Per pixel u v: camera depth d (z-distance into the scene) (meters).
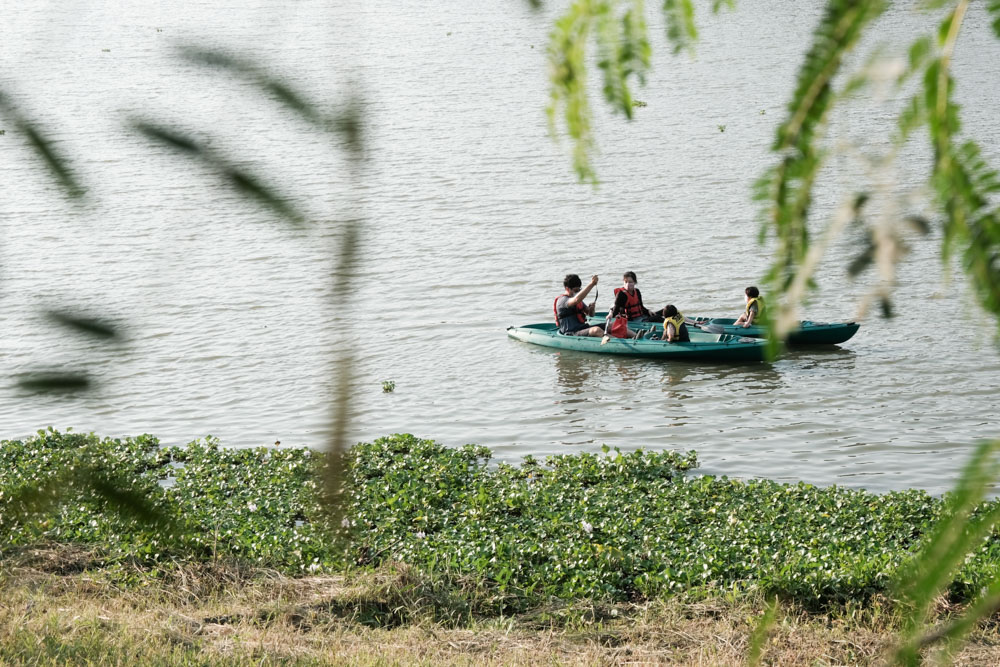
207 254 78.44
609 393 52.97
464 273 75.88
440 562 29.86
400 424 49.16
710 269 74.25
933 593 1.65
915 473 41.00
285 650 23.34
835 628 24.30
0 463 39.47
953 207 1.53
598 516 34.50
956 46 1.57
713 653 23.81
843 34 1.63
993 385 50.16
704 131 127.69
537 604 27.78
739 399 51.03
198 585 27.67
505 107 146.50
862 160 1.59
